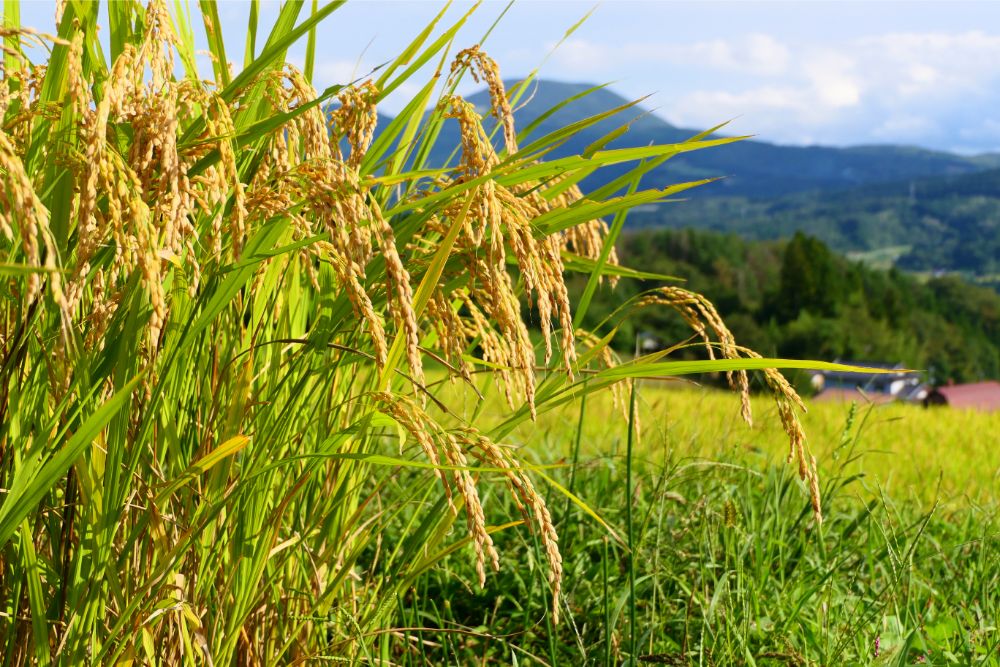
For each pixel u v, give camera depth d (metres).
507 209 1.66
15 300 1.71
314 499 2.32
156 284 1.25
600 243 2.46
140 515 1.89
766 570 3.27
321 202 1.44
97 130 1.29
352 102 1.85
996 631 2.83
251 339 2.01
